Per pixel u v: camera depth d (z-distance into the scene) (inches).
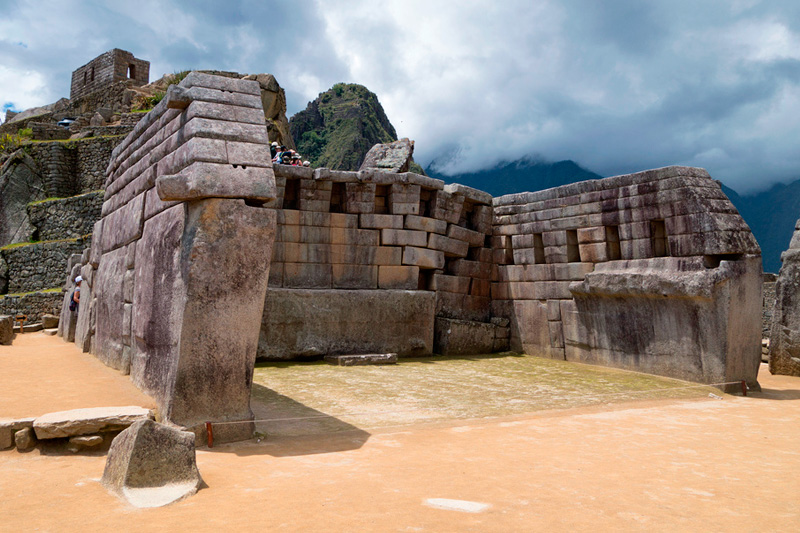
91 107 1897.1
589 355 579.5
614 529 157.2
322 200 584.1
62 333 668.1
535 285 645.3
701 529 159.0
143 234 343.0
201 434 255.1
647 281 504.1
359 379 460.4
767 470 223.0
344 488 190.7
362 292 583.8
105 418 229.6
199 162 261.9
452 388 432.8
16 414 242.7
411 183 615.8
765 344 682.8
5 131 1860.2
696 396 429.4
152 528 151.6
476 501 178.2
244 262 268.7
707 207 475.2
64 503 171.3
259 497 179.9
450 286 656.4
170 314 273.9
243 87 297.7
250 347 271.1
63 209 1334.9
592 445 264.5
